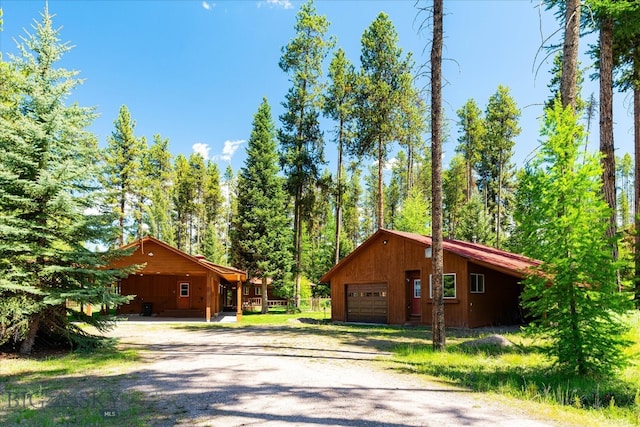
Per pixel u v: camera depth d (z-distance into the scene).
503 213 47.41
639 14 13.86
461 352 10.23
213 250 50.19
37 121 10.32
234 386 6.77
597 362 7.25
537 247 7.75
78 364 8.98
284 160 32.91
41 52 10.52
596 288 7.21
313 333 15.82
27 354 10.27
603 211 7.34
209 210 60.84
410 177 42.34
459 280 17.59
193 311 27.84
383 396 6.04
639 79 17.19
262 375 7.67
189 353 10.62
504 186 47.59
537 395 6.06
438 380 7.27
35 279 10.07
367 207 68.12
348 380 7.21
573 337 7.22
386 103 29.34
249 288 42.03
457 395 6.14
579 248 7.28
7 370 8.34
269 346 12.02
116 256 11.34
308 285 41.16
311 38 32.34
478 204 40.22
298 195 33.62
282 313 32.97
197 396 6.12
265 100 34.53
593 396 6.11
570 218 7.36
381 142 30.86
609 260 7.14
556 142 7.64
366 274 21.22
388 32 29.98
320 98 32.81
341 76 30.94
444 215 52.50
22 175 10.25
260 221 33.22
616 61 17.20
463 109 45.94
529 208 8.00
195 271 22.56
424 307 18.66
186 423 4.82
